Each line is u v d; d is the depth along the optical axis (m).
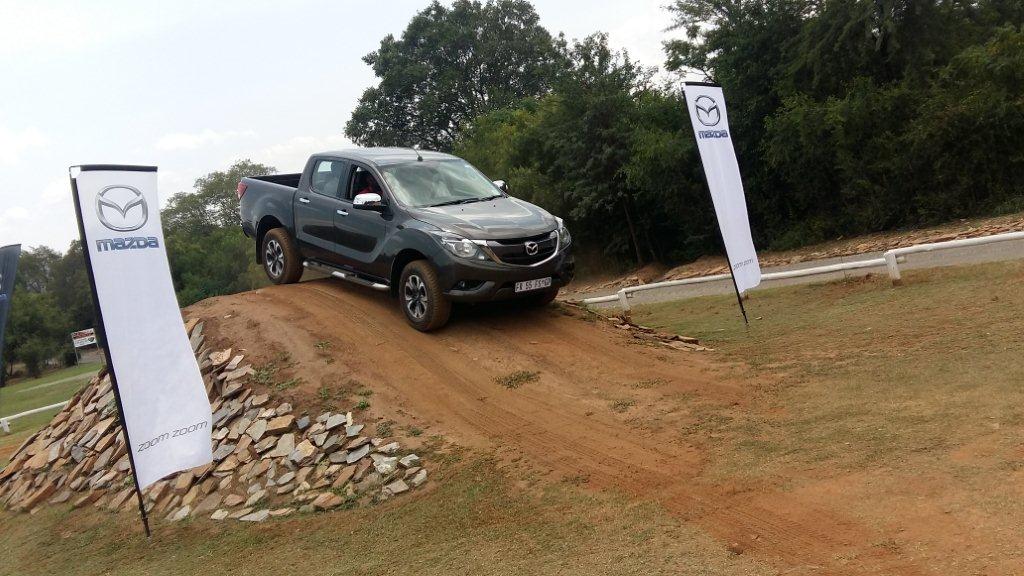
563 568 4.43
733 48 24.28
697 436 6.14
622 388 7.57
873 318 9.27
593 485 5.61
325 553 5.50
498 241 8.22
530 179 30.98
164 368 6.71
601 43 27.98
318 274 11.69
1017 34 19.12
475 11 53.53
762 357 8.27
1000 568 3.52
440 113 54.09
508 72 53.19
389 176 9.18
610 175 28.00
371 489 6.37
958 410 5.52
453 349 8.45
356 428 7.19
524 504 5.54
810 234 23.48
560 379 7.85
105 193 6.44
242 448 7.46
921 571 3.66
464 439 6.84
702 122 9.66
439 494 6.01
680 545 4.42
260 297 10.31
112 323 6.43
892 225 21.80
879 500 4.44
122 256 6.52
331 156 10.02
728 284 15.71
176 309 6.84
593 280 30.70
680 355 8.68
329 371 8.20
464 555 4.92
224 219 86.81
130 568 6.18
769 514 4.59
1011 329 7.39
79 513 7.82
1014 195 18.97
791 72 22.73
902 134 20.89
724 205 9.88
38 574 6.61
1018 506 4.01
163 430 6.68
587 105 27.56
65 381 37.19
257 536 6.11
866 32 20.77
